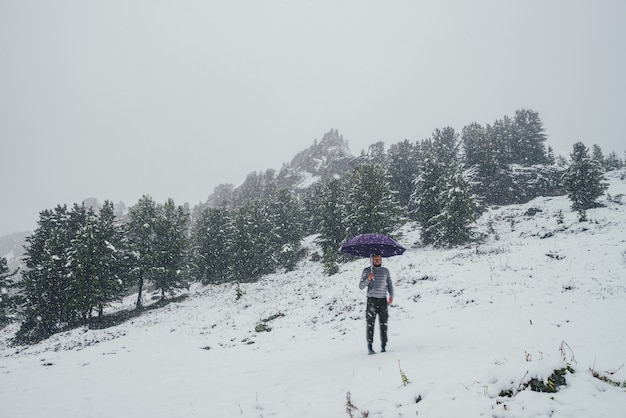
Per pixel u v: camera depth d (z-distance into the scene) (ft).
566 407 10.75
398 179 196.24
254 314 59.88
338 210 132.46
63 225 123.85
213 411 16.69
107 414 18.15
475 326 28.22
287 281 111.96
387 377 16.46
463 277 46.34
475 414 11.30
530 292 35.50
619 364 13.92
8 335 111.75
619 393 11.37
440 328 29.22
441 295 40.98
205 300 112.16
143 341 51.06
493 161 185.37
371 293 23.31
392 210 115.44
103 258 101.81
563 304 30.45
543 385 11.93
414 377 15.43
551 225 111.96
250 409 16.25
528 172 188.55
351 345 29.32
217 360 32.73
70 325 99.55
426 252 100.94
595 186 129.70
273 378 21.53
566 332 22.85
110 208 128.16
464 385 13.26
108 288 104.42
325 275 94.58
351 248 25.30
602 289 32.65
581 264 42.45
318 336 36.40
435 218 107.34
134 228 132.46
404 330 30.40
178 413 17.06
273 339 39.60
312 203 199.31
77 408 19.47
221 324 57.41
